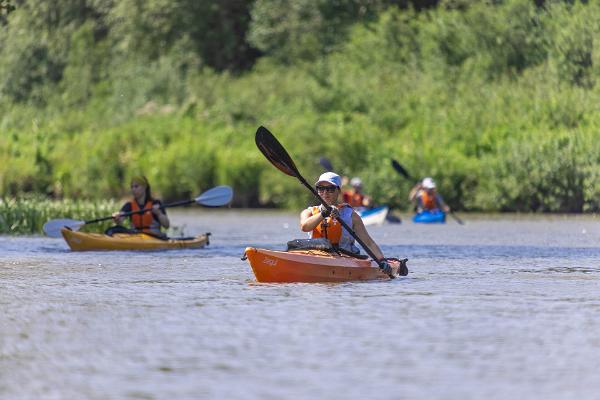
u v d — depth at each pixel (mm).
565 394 21781
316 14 180250
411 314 32406
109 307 34188
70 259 54562
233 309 33469
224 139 149375
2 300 36188
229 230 85812
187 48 188625
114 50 192125
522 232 82438
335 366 24406
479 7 160250
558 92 138875
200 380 22984
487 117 137625
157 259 54656
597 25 145000
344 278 41406
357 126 140250
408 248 64375
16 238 72750
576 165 117875
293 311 32938
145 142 150750
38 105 187750
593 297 37219
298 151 133875
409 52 164125
